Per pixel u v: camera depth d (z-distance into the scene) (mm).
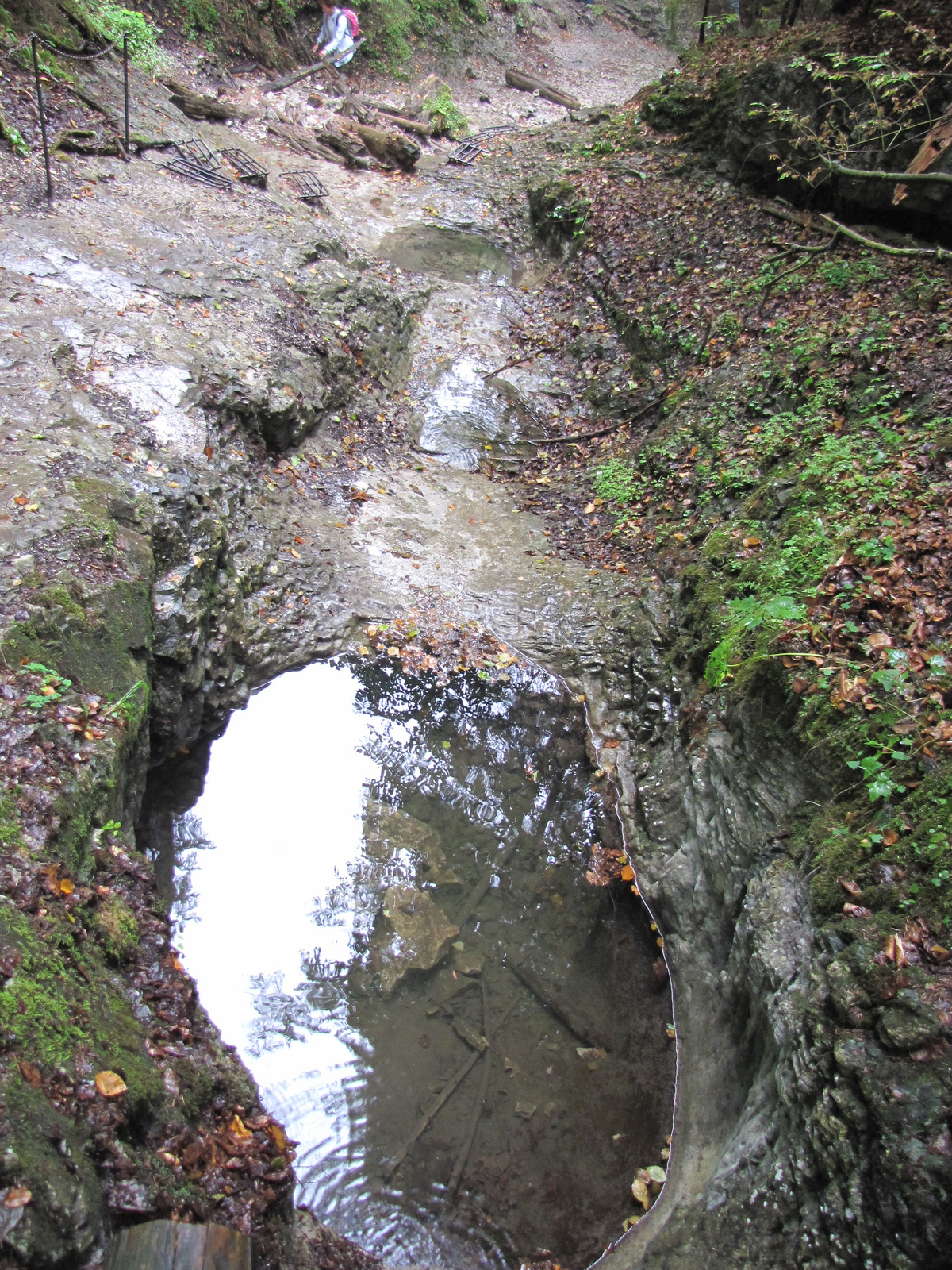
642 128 15461
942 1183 3287
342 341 10758
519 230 14930
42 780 4461
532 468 10680
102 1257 2918
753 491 8227
